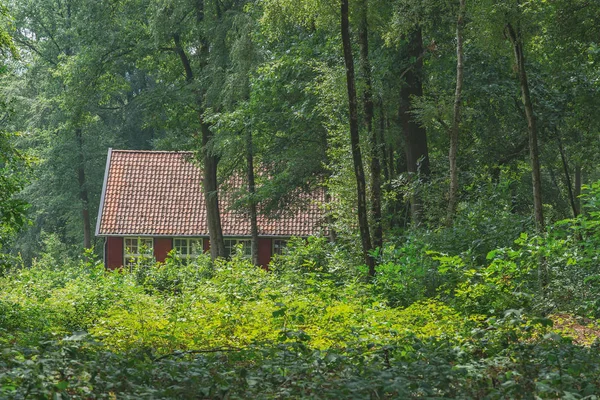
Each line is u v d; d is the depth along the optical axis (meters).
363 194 22.50
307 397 8.36
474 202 26.52
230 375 9.32
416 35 30.03
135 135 66.00
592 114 31.62
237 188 39.31
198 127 41.09
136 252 48.44
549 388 8.10
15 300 22.08
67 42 57.16
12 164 21.75
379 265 21.44
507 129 34.50
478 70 31.73
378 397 8.14
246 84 34.53
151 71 42.91
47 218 63.66
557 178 44.72
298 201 37.66
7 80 56.84
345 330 13.51
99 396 8.20
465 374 8.86
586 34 23.59
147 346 12.81
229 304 16.64
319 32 31.67
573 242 19.41
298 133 34.72
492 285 16.75
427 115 25.38
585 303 16.94
